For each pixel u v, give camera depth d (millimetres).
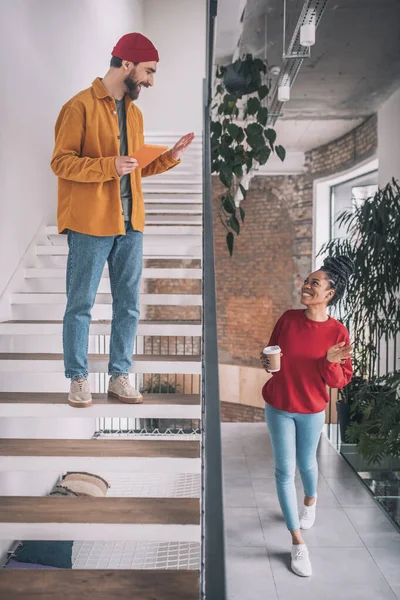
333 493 4508
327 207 9039
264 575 3281
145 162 2246
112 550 3250
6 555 2961
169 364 2600
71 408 2354
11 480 3236
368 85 6383
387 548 3598
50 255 3703
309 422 3371
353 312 5551
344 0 4617
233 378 9711
